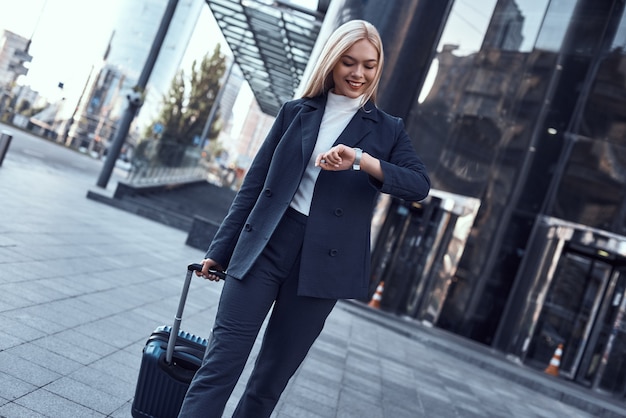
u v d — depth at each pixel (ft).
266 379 9.91
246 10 63.93
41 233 32.35
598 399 45.24
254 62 96.43
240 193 10.15
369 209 9.95
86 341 17.39
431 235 55.42
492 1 55.21
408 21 34.60
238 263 9.57
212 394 9.36
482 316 54.08
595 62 53.72
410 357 37.99
